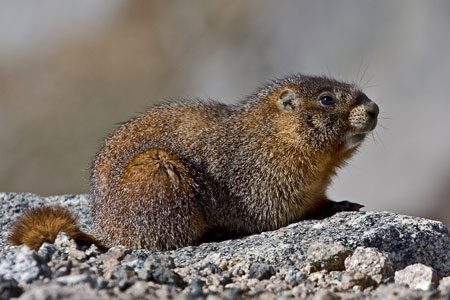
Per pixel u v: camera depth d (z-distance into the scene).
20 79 59.53
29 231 17.83
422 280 14.95
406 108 44.31
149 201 18.47
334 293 14.44
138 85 58.69
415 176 41.41
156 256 16.42
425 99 44.28
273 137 19.62
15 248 17.84
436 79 45.19
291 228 18.58
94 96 57.81
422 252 17.06
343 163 20.42
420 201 40.62
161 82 58.53
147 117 20.36
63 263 15.34
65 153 53.09
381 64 48.34
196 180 19.17
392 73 46.97
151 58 60.53
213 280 15.30
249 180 19.52
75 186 51.03
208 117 20.25
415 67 46.34
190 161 19.44
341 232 17.47
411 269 15.22
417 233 17.22
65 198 23.73
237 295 14.12
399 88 45.56
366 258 15.69
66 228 18.06
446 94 44.16
